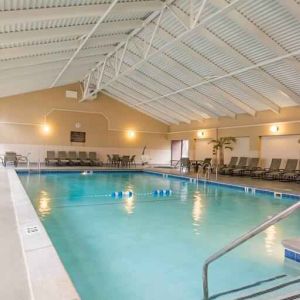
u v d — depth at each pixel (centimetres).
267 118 1254
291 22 690
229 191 956
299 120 1118
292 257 373
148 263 365
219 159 1463
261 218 603
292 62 816
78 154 1677
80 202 722
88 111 1703
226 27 789
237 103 1244
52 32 721
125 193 866
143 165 1809
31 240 324
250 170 1252
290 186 949
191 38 888
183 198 820
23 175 1256
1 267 262
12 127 1534
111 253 397
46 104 1603
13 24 618
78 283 312
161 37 920
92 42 916
